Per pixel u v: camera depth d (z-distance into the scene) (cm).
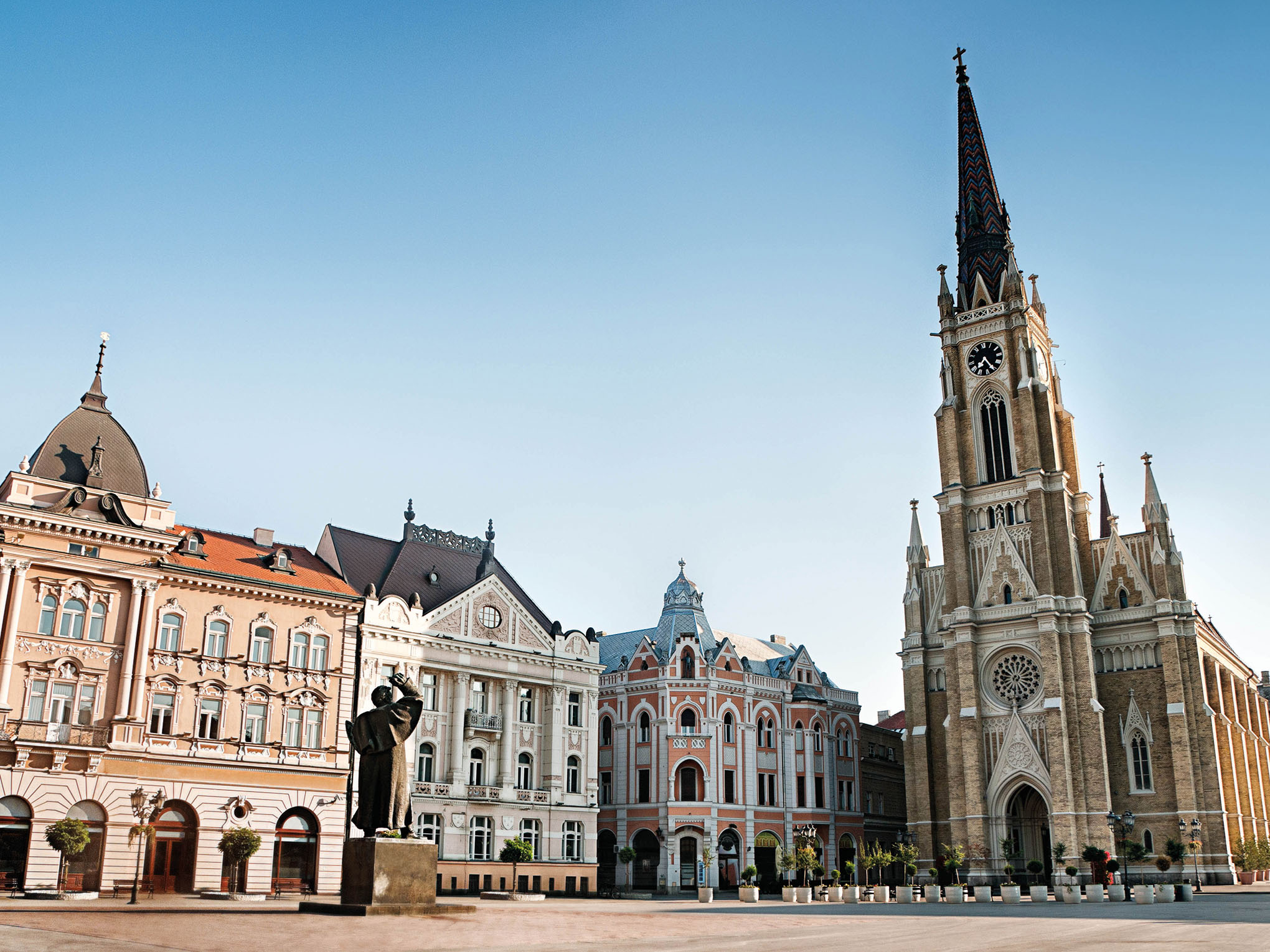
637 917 3981
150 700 6425
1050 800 9000
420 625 7825
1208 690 9694
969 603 9931
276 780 6744
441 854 7619
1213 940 2680
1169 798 8919
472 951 2098
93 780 6028
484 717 8112
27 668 6003
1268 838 10894
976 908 5781
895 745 12731
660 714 10119
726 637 11444
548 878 8175
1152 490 9706
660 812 9869
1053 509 9869
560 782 8444
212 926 2636
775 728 10850
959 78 12244
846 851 11156
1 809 5750
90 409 6769
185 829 6388
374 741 3288
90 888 5941
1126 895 6619
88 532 6262
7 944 2095
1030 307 10906
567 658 8725
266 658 6994
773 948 2330
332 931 2486
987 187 11488
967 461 10562
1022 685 9556
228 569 7044
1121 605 9625
